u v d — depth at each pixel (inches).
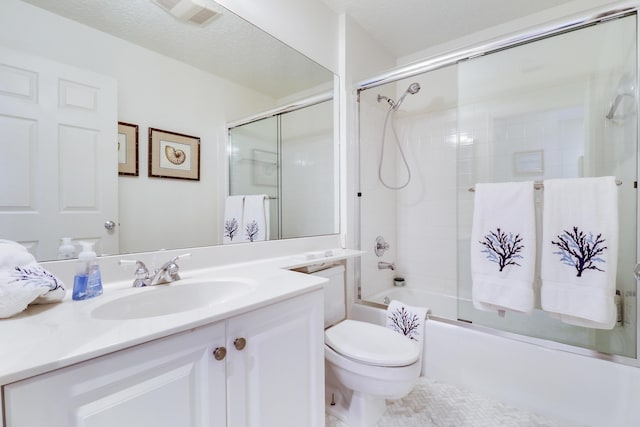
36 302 29.6
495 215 60.0
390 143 97.6
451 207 90.7
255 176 59.5
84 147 37.5
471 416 53.7
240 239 55.9
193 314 27.8
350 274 81.4
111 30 39.8
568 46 69.9
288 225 66.2
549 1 74.0
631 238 52.4
